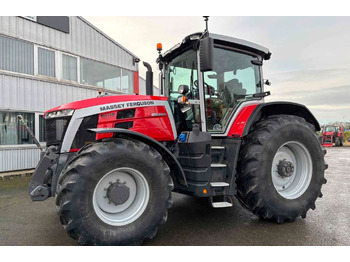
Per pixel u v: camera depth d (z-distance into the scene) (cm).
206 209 402
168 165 317
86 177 245
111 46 1016
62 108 316
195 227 325
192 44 354
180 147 334
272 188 326
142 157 270
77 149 302
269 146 327
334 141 2284
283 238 290
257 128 345
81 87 900
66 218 244
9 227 332
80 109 304
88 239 246
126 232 259
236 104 383
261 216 340
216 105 368
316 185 356
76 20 888
